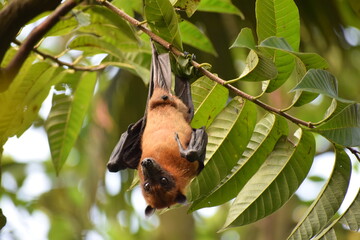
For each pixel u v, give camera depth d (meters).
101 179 17.67
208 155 9.12
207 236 26.41
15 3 6.57
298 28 8.31
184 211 22.14
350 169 8.67
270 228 22.17
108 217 20.66
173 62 10.06
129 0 11.83
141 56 12.07
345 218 8.61
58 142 11.83
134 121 16.36
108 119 16.92
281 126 9.00
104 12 9.84
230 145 9.09
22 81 10.68
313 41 14.84
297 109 20.31
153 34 9.31
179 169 10.56
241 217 8.98
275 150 9.10
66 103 11.77
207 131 9.20
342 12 15.89
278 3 8.25
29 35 6.91
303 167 8.99
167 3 8.80
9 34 6.60
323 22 14.68
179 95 10.45
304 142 8.93
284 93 19.59
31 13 6.64
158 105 10.68
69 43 10.70
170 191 10.45
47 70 10.81
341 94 17.67
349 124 7.81
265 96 17.02
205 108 9.55
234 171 9.18
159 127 10.61
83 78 11.58
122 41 11.13
